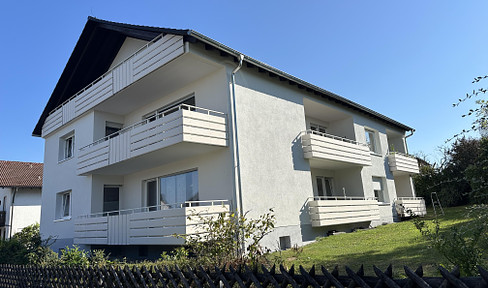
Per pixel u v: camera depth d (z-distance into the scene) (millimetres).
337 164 14883
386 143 19156
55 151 16391
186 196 11539
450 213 16641
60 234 14852
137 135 10680
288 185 11867
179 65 10391
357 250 9078
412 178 21750
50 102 16594
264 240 10398
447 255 4488
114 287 4648
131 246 12227
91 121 13781
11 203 24938
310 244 11414
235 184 10000
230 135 10328
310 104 14703
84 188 13641
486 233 4812
